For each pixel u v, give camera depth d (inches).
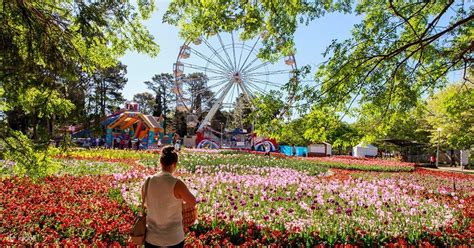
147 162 753.0
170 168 156.3
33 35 184.2
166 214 148.6
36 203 308.2
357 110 246.7
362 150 1884.8
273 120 240.5
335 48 237.8
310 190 439.2
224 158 823.1
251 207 342.0
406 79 246.5
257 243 225.0
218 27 253.3
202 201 336.5
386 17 241.1
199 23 260.4
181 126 2810.0
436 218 331.6
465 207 381.1
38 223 246.7
